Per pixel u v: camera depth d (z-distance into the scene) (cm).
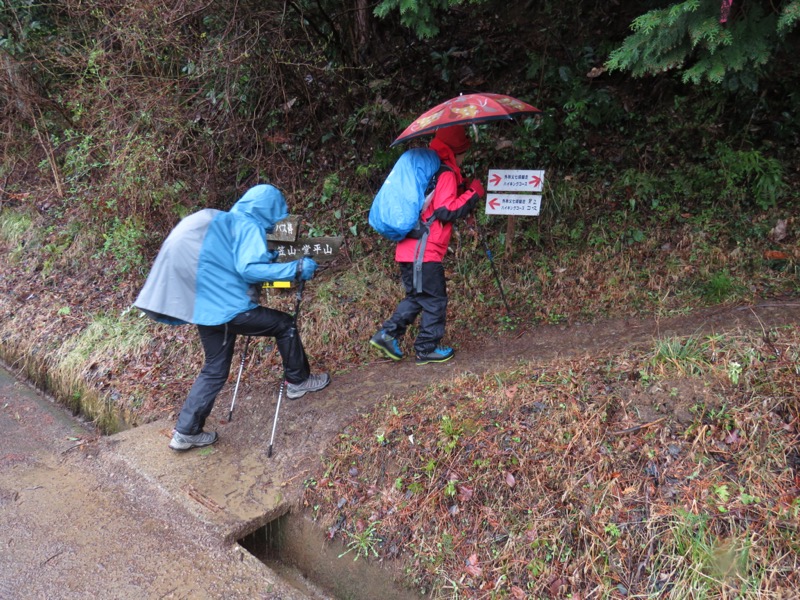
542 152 571
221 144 602
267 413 416
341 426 379
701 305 428
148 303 343
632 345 382
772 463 265
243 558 306
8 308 624
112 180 576
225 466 374
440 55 639
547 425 315
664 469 276
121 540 324
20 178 811
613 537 263
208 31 581
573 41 594
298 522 339
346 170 633
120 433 422
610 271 490
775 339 326
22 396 532
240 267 346
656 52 335
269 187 367
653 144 555
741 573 236
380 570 303
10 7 690
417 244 398
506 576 271
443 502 305
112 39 580
